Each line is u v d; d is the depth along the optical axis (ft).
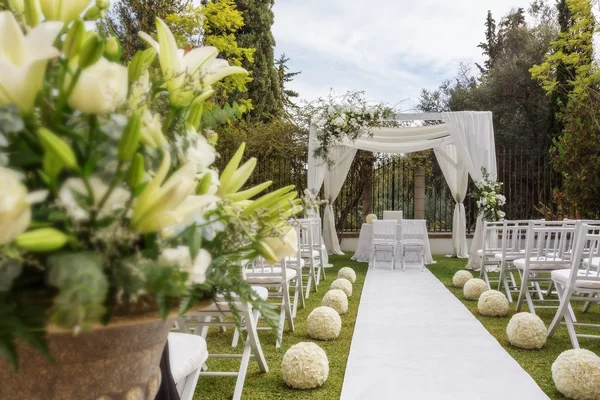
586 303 19.26
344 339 15.16
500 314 18.20
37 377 2.36
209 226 2.60
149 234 2.29
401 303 20.63
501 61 64.03
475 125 31.07
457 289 24.11
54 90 2.24
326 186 38.65
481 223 30.94
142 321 2.42
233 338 14.33
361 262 35.01
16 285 2.02
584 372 10.30
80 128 2.23
